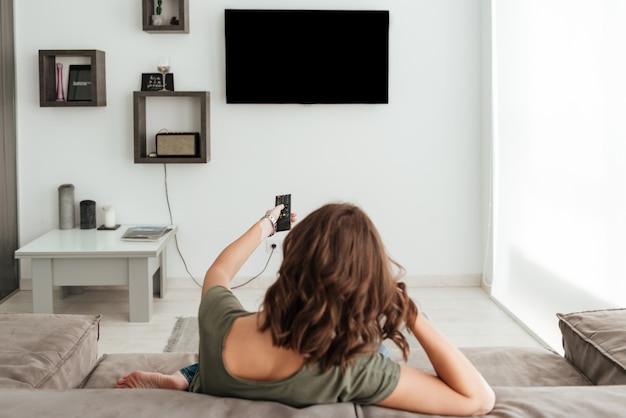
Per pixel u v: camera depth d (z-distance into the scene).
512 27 4.43
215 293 1.47
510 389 1.57
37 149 4.95
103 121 4.95
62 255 4.22
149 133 4.98
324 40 4.86
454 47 5.03
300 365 1.33
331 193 5.08
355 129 5.04
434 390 1.38
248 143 5.01
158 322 4.36
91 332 2.25
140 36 4.91
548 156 3.87
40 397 1.34
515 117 4.41
